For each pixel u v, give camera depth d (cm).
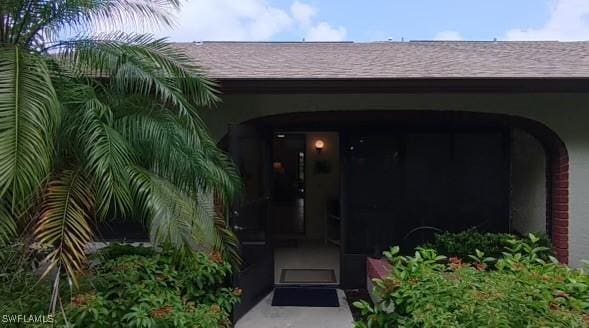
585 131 545
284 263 715
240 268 470
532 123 551
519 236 557
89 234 296
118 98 354
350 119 563
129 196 296
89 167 295
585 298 255
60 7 344
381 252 571
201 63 552
